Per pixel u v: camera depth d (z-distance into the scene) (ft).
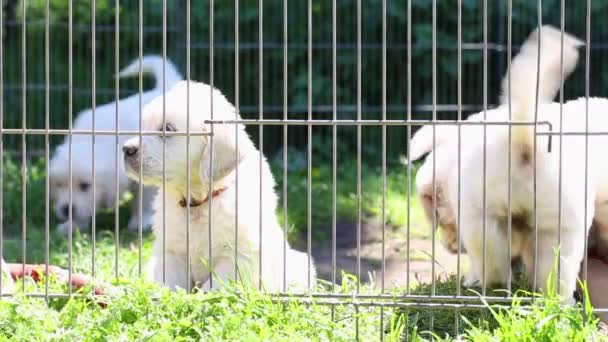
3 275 17.74
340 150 39.63
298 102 40.14
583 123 18.07
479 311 16.43
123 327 14.49
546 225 17.37
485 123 15.28
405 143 39.63
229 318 14.42
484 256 15.74
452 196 18.97
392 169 36.65
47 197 15.35
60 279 18.38
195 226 18.07
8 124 39.93
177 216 18.13
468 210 17.95
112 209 30.19
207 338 14.01
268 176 18.52
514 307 14.71
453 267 22.79
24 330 14.39
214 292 15.60
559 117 16.93
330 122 15.25
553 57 16.35
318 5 40.70
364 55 40.40
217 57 40.11
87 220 29.14
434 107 15.17
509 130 15.70
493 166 17.28
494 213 17.75
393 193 31.99
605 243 21.93
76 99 39.91
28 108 40.04
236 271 16.52
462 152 18.43
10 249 25.11
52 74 40.86
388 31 40.60
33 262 23.80
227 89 40.22
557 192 17.06
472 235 17.95
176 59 38.52
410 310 16.53
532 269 18.06
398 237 27.12
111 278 17.66
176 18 39.06
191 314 14.71
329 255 25.46
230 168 17.81
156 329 14.29
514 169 17.13
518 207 17.44
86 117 29.86
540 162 16.96
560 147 15.35
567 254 17.39
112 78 40.83
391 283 20.65
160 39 40.91
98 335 14.19
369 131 39.86
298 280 18.16
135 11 41.16
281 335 14.30
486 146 17.17
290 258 18.94
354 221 29.35
